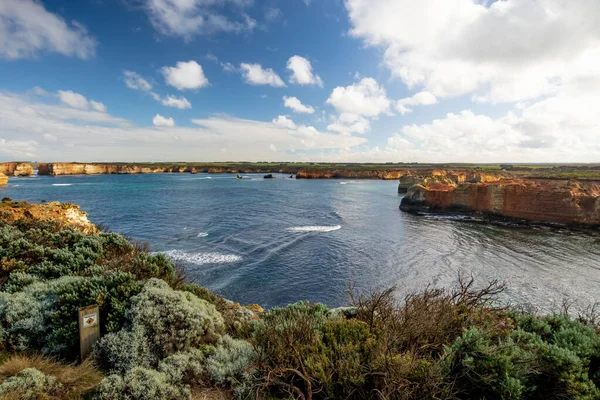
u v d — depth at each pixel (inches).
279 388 178.9
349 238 1240.2
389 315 242.4
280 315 276.2
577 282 783.1
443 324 216.2
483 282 781.9
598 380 162.1
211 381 193.5
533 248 1119.6
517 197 1626.5
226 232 1275.8
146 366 192.4
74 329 210.2
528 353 166.2
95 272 297.0
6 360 185.9
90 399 160.2
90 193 2787.9
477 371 163.3
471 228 1488.7
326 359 181.2
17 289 260.5
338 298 687.7
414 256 1008.2
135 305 229.1
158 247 1018.1
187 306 239.1
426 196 1995.6
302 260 938.1
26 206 701.9
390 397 152.6
